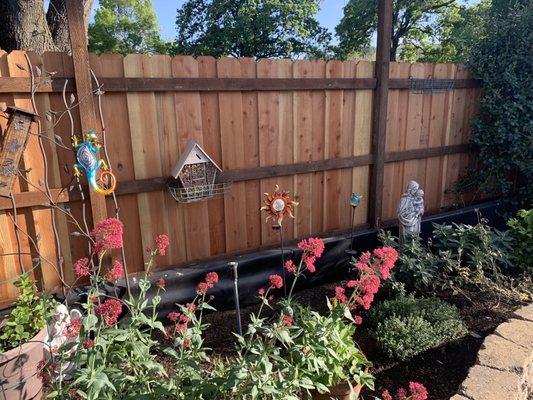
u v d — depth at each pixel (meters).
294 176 3.74
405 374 2.40
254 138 3.46
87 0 5.22
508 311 2.96
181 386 1.79
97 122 2.81
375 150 4.04
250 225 3.62
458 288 3.20
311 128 3.71
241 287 3.35
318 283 3.74
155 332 2.93
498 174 4.85
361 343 2.69
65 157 2.77
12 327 2.19
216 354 2.65
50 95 2.66
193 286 3.21
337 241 3.78
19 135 2.37
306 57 17.42
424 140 4.43
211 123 3.26
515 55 4.39
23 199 2.66
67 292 2.56
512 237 3.70
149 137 3.04
